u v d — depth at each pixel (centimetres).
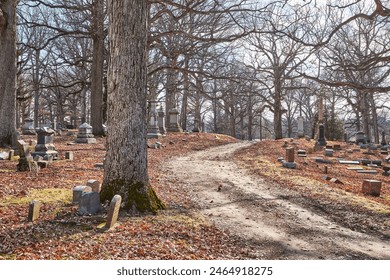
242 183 1509
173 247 720
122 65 952
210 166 1991
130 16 946
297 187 1416
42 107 6531
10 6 2022
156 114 3444
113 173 959
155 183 1405
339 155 2727
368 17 1473
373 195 1348
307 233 891
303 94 6488
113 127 967
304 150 2825
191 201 1169
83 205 875
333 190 1361
